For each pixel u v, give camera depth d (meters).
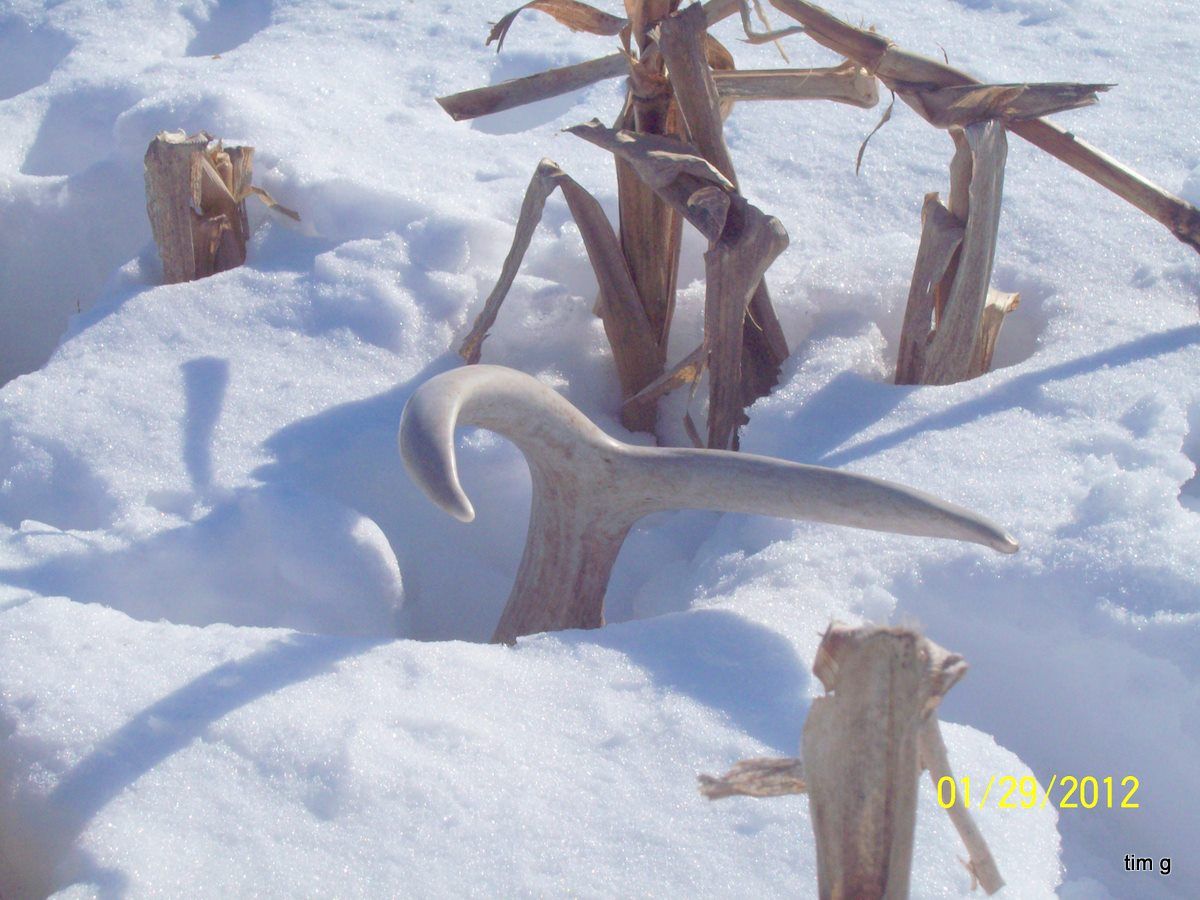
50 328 3.60
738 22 4.49
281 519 2.31
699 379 2.77
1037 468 2.28
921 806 1.56
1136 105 3.85
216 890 1.47
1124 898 1.79
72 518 2.45
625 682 1.79
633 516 2.05
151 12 4.65
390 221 3.29
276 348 2.87
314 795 1.59
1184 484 2.46
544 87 2.81
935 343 2.67
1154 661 1.91
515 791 1.59
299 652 1.85
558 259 3.22
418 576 2.54
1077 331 2.78
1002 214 3.30
